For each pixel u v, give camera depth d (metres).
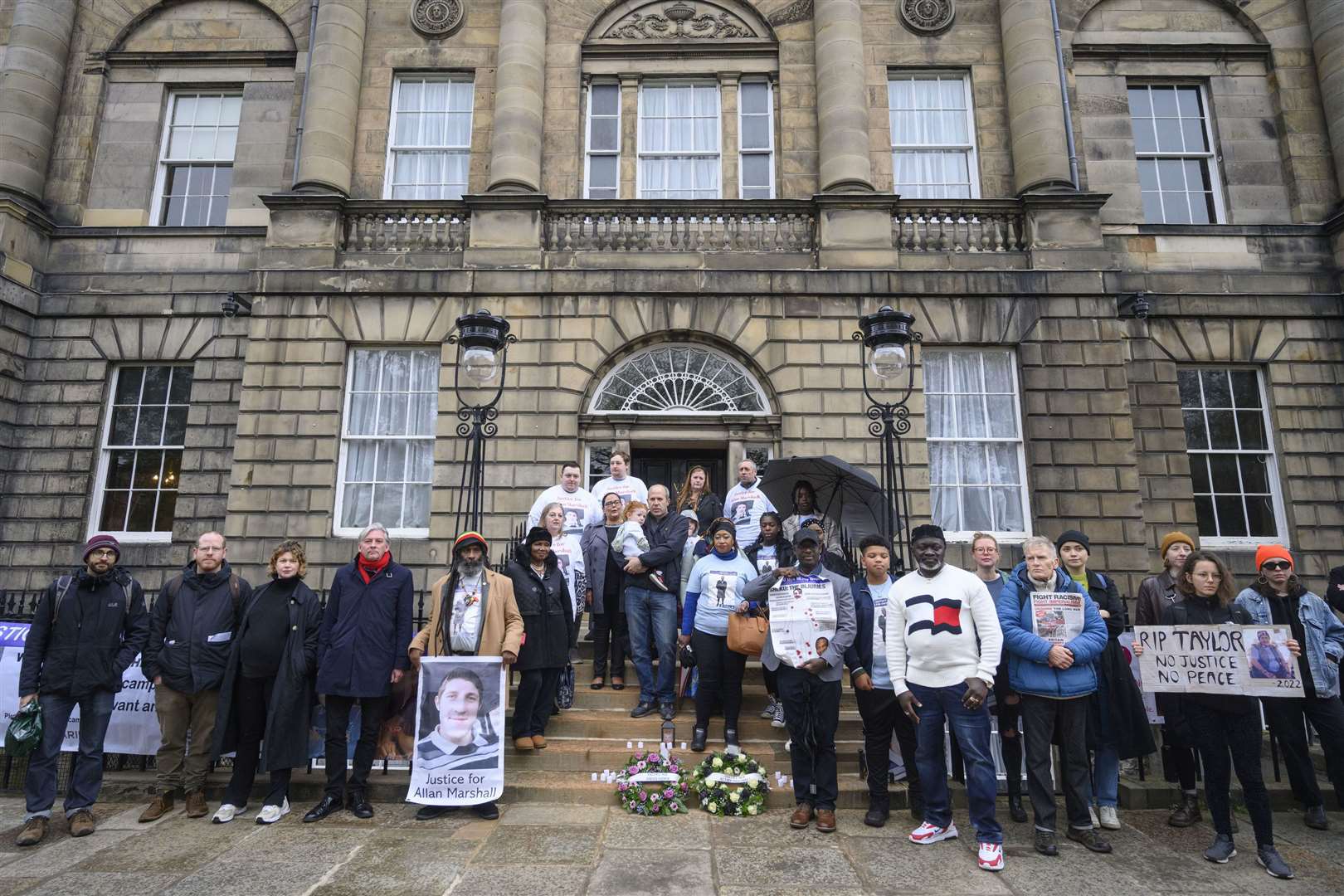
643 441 10.77
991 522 10.68
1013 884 4.76
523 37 11.92
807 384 10.70
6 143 11.77
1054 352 10.79
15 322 11.46
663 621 7.22
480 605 6.26
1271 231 11.81
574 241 11.29
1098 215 11.16
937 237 11.31
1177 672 5.36
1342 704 5.89
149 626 6.18
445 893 4.59
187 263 11.96
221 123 12.75
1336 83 12.00
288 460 10.51
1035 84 11.73
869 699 5.77
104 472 11.52
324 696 6.30
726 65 12.45
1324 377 11.40
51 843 5.45
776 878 4.80
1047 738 5.33
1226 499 11.27
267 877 4.82
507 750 6.80
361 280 10.98
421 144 12.38
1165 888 4.73
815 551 5.71
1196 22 12.65
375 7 12.67
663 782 6.06
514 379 10.73
